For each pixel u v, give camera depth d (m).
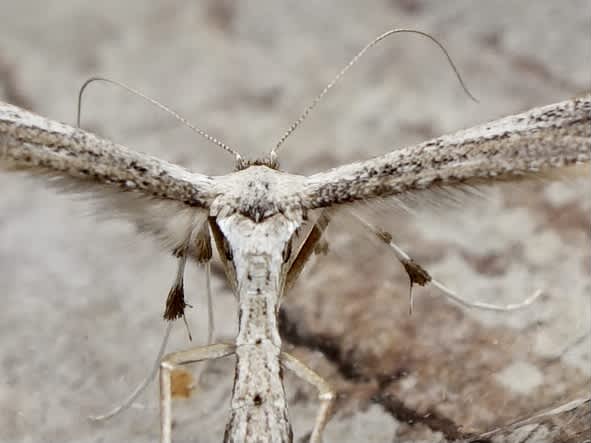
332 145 0.05
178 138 0.05
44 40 0.06
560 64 0.05
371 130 0.05
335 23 0.06
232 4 0.06
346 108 0.05
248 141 0.05
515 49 0.05
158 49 0.05
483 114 0.05
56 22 0.06
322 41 0.05
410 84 0.05
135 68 0.05
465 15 0.05
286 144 0.05
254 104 0.05
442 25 0.05
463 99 0.05
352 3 0.06
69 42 0.06
